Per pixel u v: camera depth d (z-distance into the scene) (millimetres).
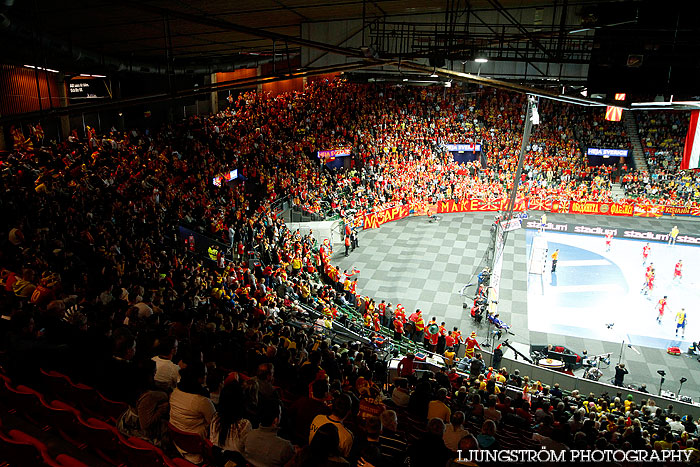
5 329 8961
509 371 26750
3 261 16172
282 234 36062
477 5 22125
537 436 11766
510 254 44656
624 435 13633
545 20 23031
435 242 46062
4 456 5469
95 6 17328
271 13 20656
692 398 26094
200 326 12477
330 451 4723
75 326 9062
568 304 36062
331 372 13000
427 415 10281
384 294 36281
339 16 22828
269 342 15609
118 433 6164
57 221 21406
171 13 10258
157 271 20219
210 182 36719
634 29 15242
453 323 32875
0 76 34125
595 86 16344
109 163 33031
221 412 5508
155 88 46781
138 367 6777
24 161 29578
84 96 41000
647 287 37781
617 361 29406
